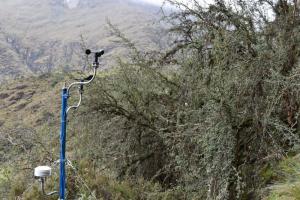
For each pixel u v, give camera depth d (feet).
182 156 23.32
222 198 19.35
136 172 30.66
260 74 20.89
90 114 30.73
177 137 24.68
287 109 20.97
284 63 21.84
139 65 30.35
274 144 19.85
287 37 21.93
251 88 21.02
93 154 30.78
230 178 19.94
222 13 25.00
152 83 30.09
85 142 31.22
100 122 30.94
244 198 20.42
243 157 21.76
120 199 24.61
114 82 30.60
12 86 177.78
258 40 21.80
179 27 28.71
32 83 167.02
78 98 30.30
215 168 19.98
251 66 20.93
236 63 21.90
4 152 29.48
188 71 26.13
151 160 30.63
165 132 28.71
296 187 16.66
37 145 28.89
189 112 23.24
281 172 19.34
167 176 27.48
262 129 20.57
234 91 21.03
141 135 30.89
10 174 27.27
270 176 19.99
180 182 24.77
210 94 20.97
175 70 29.76
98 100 30.17
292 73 20.17
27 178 26.23
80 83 20.10
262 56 20.81
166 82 29.50
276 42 22.06
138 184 27.73
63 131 20.31
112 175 27.91
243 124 21.26
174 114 27.63
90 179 25.46
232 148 19.90
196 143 23.27
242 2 23.21
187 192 23.21
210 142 20.02
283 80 20.44
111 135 31.17
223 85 20.53
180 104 26.08
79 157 30.53
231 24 23.79
